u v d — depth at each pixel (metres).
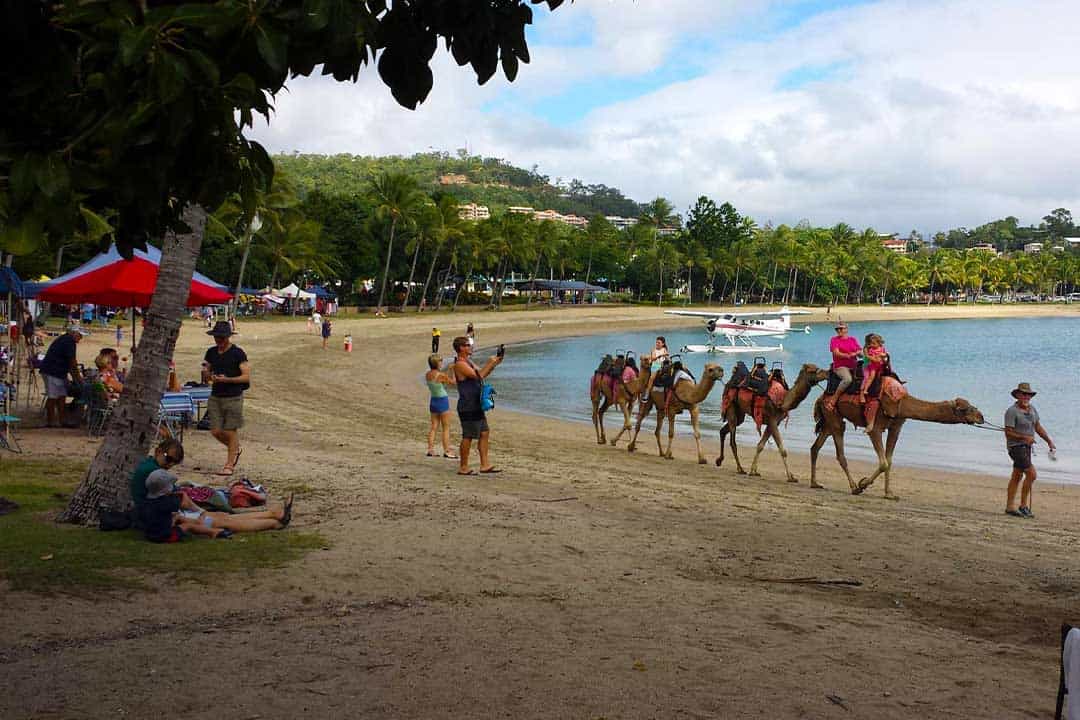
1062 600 8.84
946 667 6.55
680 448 23.23
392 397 34.28
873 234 182.12
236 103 3.82
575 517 11.81
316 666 5.85
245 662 5.86
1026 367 59.38
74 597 7.05
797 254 162.88
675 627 7.18
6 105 3.74
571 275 152.62
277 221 67.12
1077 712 4.31
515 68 4.73
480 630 6.84
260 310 82.12
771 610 7.90
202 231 10.40
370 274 103.38
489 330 89.31
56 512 10.04
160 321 10.16
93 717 4.85
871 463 22.17
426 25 4.58
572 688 5.64
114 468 9.80
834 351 16.83
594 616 7.38
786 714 5.36
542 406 34.88
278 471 14.16
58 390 17.09
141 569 7.96
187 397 17.27
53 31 3.67
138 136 3.72
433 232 97.69
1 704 4.96
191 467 13.95
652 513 12.62
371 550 9.25
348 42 4.04
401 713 5.11
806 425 29.53
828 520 13.02
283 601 7.36
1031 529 13.52
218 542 9.17
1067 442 27.06
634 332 99.12
